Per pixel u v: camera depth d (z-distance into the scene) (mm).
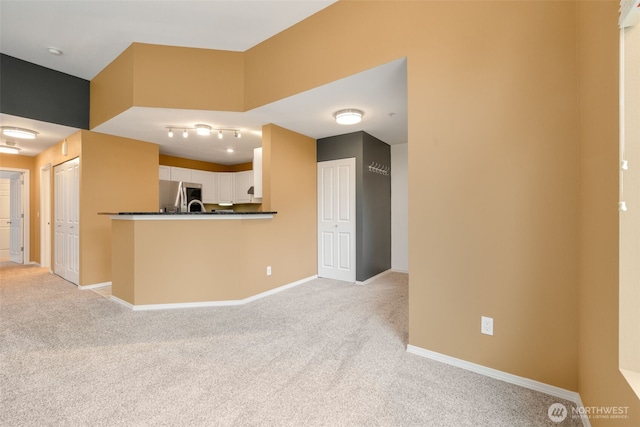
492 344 1858
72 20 2777
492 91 1845
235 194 6754
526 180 1741
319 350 2217
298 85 2863
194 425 1425
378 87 2756
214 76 3287
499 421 1460
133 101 3119
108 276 4246
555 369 1668
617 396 1104
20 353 2156
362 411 1533
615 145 1159
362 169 4332
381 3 2340
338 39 2590
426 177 2092
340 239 4523
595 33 1346
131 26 2881
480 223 1893
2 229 6656
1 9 2607
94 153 4109
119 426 1415
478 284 1905
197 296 3287
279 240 3961
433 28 2074
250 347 2268
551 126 1668
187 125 3857
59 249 4762
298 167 4336
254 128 4059
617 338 1113
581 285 1553
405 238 5137
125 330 2596
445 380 1819
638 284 1073
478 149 1894
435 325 2070
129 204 4469
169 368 1953
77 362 2027
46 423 1433
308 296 3666
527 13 1737
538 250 1712
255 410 1535
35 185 5762
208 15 2734
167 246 3225
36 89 3572
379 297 3615
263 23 2873
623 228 1097
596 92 1342
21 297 3623
